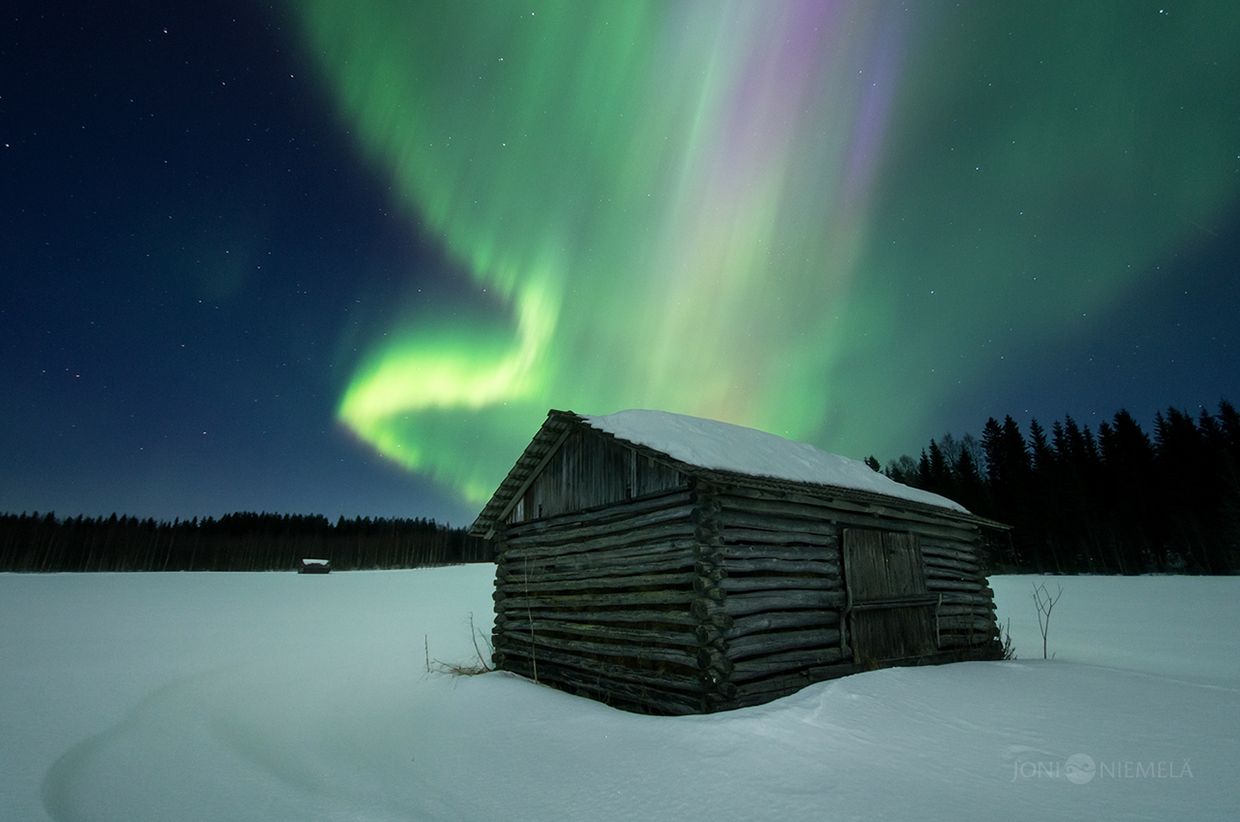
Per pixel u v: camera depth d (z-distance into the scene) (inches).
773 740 275.0
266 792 278.4
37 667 663.1
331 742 377.1
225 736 398.3
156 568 3223.4
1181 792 217.9
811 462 527.2
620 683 420.2
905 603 487.8
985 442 2529.5
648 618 403.9
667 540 405.4
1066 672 419.2
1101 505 2023.9
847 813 204.4
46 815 247.9
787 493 418.0
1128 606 1163.9
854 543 463.2
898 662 467.2
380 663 700.7
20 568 2935.5
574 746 301.7
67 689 545.0
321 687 563.5
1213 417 2074.3
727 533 388.2
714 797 226.1
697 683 357.4
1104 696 353.4
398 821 230.7
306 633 1016.2
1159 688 372.2
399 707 448.8
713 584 368.2
